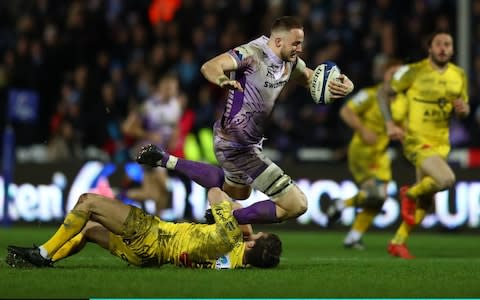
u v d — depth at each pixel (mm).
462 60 43312
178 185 38594
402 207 27141
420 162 26891
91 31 49594
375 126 31172
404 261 24578
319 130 43938
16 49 50375
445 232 37750
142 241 19344
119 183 39781
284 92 44938
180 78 45812
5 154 40031
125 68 48438
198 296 15961
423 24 45750
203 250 19312
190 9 49031
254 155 21109
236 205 21172
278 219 20688
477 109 42719
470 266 22484
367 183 31312
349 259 25562
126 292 16234
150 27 50938
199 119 44031
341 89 20703
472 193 37469
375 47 44594
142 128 38438
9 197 40156
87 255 25188
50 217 39938
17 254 19312
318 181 38500
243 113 20750
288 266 21172
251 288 16875
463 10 43438
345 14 46406
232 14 48562
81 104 45500
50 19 50500
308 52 44781
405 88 27469
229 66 19953
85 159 40094
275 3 48062
